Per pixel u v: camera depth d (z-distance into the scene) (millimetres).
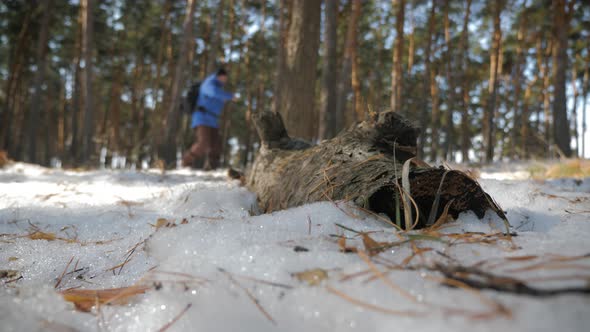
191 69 24312
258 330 769
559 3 13883
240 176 3496
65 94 29000
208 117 7184
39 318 834
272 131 2693
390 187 1474
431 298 708
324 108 8938
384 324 675
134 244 1629
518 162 8281
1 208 2545
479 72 25406
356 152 1885
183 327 825
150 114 30250
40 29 20047
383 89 27359
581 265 752
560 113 12672
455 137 28141
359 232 1184
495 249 1009
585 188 2930
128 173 4938
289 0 12141
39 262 1494
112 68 25938
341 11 17641
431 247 1045
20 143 25859
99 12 20953
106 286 1204
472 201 1478
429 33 18125
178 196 2693
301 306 782
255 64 25500
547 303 625
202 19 23500
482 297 679
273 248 1045
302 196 1865
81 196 3084
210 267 965
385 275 821
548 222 1650
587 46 22500
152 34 24234
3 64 25297
